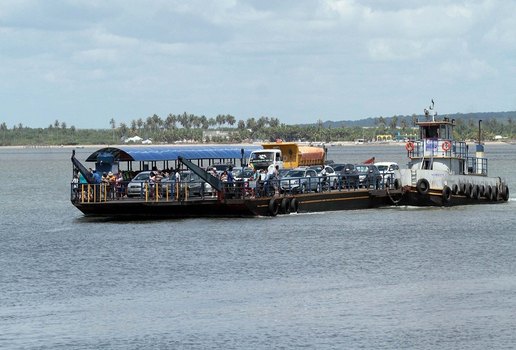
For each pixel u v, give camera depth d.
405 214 102.56
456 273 64.94
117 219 98.50
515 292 58.25
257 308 54.50
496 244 78.94
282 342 47.56
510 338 47.94
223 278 63.69
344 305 55.16
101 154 105.06
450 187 109.62
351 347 46.59
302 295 57.94
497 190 118.31
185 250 75.56
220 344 47.31
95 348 46.88
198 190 96.75
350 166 117.69
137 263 69.81
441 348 46.38
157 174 98.69
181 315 53.00
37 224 97.75
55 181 199.25
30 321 51.88
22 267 68.75
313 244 78.69
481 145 121.81
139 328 50.31
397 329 49.72
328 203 104.00
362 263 69.38
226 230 87.12
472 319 51.59
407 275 64.31
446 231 87.62
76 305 55.62
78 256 73.44
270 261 70.19
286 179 99.06
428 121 112.75
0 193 154.75
